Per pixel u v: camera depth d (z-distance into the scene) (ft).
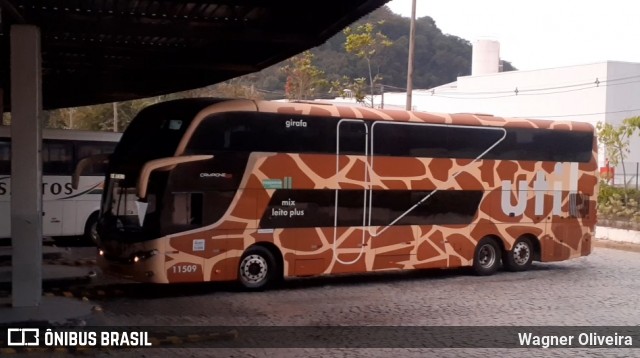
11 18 35.60
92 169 68.80
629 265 66.74
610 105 148.46
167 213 43.91
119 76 70.59
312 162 48.78
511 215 58.44
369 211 51.13
